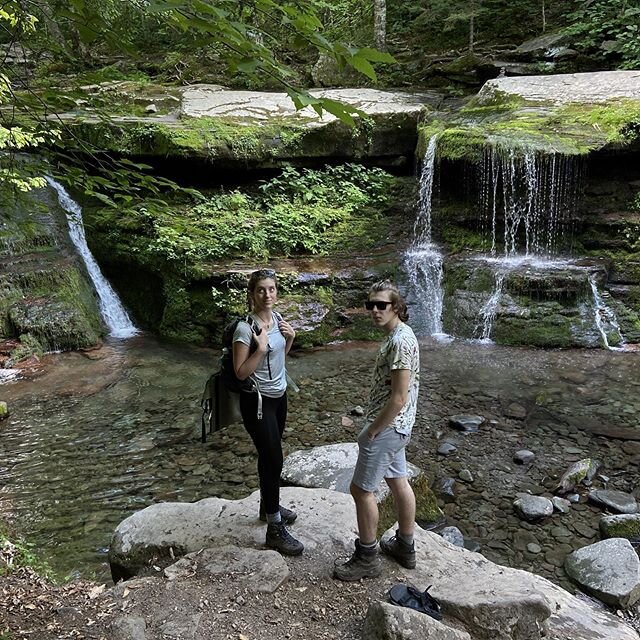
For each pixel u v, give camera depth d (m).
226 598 3.10
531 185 9.85
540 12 17.09
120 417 6.96
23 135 3.53
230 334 3.34
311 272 9.89
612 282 9.50
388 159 12.27
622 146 9.65
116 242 10.66
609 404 6.99
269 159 11.38
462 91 14.59
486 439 6.34
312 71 15.70
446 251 10.80
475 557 3.51
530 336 8.92
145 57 17.31
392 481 3.19
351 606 3.05
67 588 3.71
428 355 8.70
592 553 4.40
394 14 18.72
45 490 5.50
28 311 9.14
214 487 5.54
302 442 6.34
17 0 2.60
